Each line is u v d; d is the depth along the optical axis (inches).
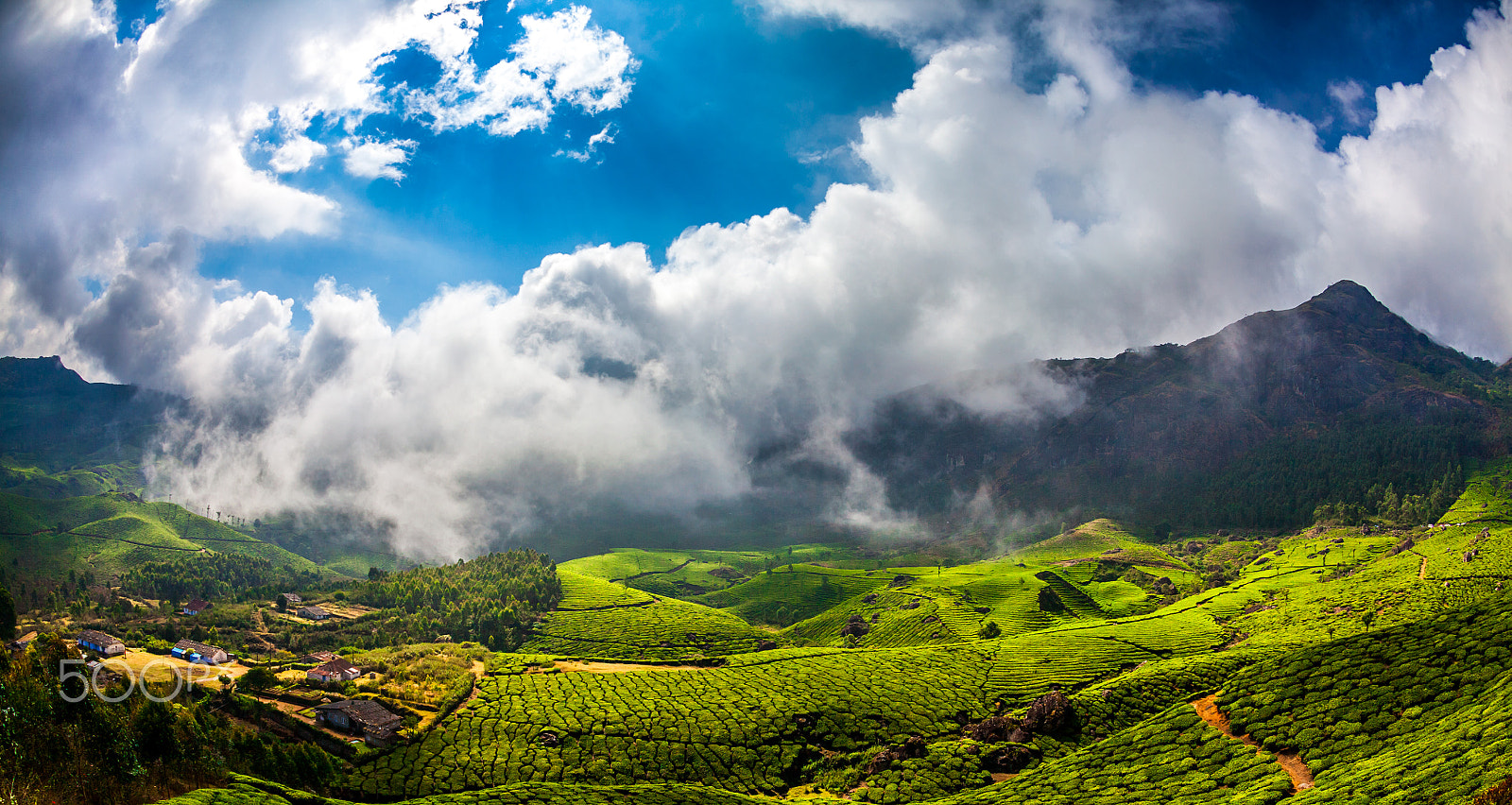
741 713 6904.5
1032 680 7662.4
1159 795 4598.9
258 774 4709.6
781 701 7170.3
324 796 4763.8
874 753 6235.2
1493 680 4677.7
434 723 6397.6
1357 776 3973.9
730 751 6264.8
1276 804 3969.0
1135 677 6929.1
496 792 5083.7
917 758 5974.4
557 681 7780.5
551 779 5762.8
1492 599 6343.5
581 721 6688.0
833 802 5408.5
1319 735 4766.2
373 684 7086.6
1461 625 5546.3
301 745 5270.7
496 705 6973.4
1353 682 5246.1
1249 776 4544.8
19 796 3184.1
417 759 5846.5
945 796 5408.5
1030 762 5797.2
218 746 4650.6
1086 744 6003.9
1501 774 3193.9
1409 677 5083.7
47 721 3644.2
